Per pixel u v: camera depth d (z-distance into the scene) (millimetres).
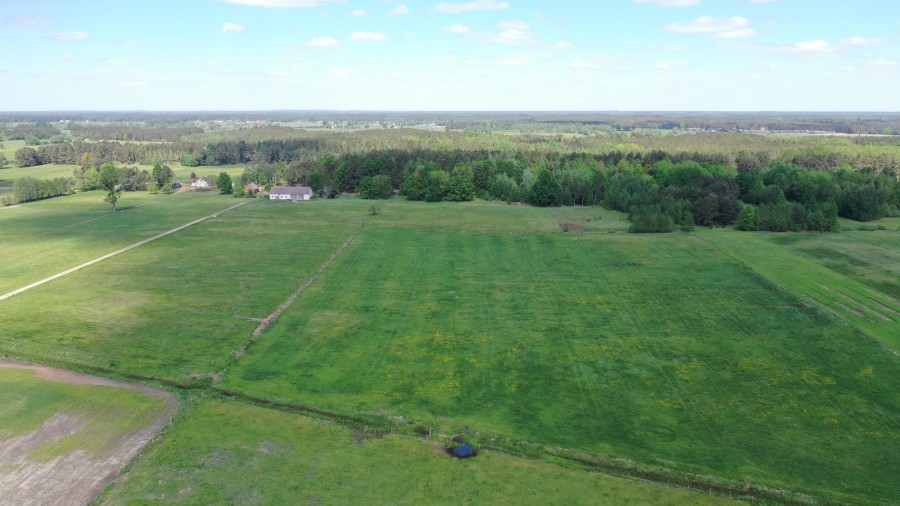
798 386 56531
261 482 42312
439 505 40156
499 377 58781
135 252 105938
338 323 72500
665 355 63250
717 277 88438
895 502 40469
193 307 77625
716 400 54219
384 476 43188
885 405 53031
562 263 97875
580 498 40969
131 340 66750
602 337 68000
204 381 57188
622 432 49219
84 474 43219
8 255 103688
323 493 41219
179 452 45688
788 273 90062
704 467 44469
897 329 69438
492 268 95625
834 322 70812
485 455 45875
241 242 113750
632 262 97312
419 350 64875
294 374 59094
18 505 39781
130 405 52500
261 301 80125
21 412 51312
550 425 50281
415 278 90375
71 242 113812
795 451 46562
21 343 64938
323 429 49250
